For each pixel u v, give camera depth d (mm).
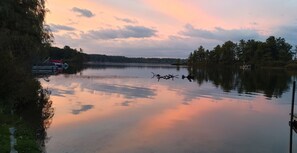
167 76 86625
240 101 42375
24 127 21625
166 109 33938
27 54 31625
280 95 50406
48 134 22188
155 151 19422
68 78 76688
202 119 29359
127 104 36531
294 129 25828
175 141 21656
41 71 102000
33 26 33219
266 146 21469
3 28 29578
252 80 81938
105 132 23297
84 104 35500
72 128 24156
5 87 26531
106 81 69875
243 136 23797
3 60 26453
